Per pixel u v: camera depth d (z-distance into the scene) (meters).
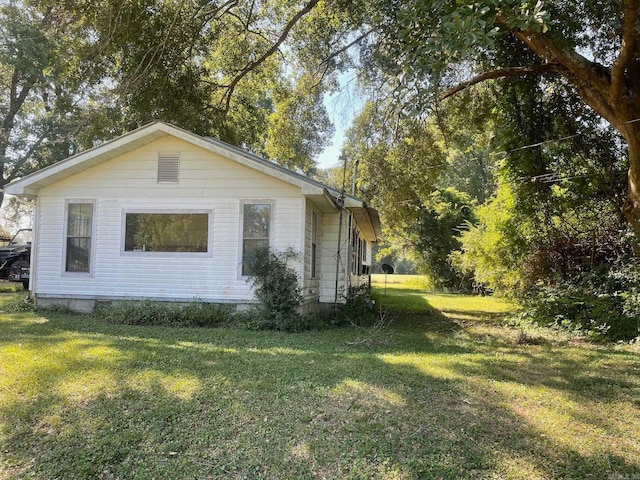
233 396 4.00
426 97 5.66
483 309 13.62
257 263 8.63
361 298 12.66
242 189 9.14
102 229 9.41
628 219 7.85
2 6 17.70
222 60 14.21
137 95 11.50
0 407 3.63
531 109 9.83
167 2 10.13
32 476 2.73
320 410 3.76
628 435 3.52
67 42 10.82
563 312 9.06
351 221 12.17
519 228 11.47
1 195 22.20
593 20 7.77
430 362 5.62
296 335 7.62
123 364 4.90
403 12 5.24
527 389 4.58
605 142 9.41
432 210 23.03
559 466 3.00
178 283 9.18
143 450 3.04
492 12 5.27
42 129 20.25
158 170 9.33
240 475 2.80
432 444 3.23
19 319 8.31
